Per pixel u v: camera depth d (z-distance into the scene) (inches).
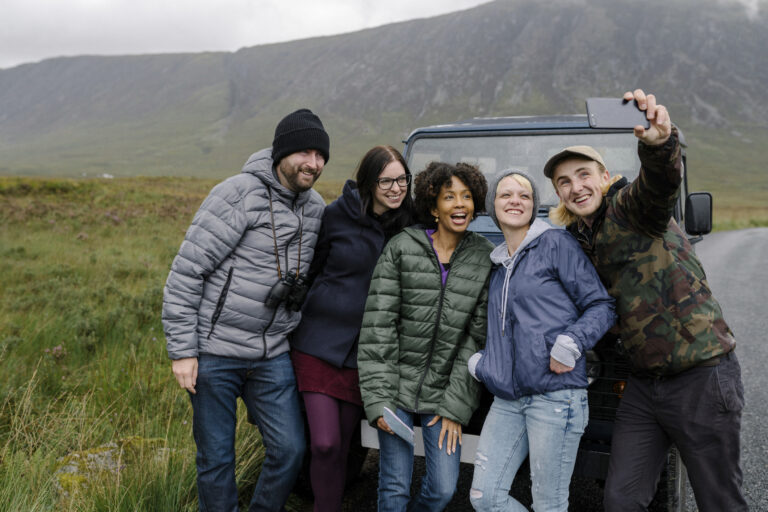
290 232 108.2
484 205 107.3
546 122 159.3
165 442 135.7
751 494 140.1
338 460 108.2
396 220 113.6
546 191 151.3
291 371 112.3
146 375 189.5
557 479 95.1
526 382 94.3
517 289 97.0
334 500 108.0
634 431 96.0
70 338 225.0
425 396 104.8
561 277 95.5
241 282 105.2
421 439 111.6
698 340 89.6
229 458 109.0
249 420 121.3
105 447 136.0
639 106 85.4
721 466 91.7
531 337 94.2
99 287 326.0
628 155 148.6
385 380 104.0
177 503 116.6
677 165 85.5
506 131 158.9
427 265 105.7
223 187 104.9
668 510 109.3
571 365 90.4
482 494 97.5
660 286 90.7
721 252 803.4
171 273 103.1
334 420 107.9
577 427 94.7
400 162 110.1
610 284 96.3
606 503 95.4
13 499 107.0
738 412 91.4
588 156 95.4
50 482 115.8
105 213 735.7
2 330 227.6
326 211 115.5
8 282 343.6
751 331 316.2
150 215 770.8
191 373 103.2
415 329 105.7
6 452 132.6
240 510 125.0
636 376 96.5
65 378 187.3
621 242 93.0
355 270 111.3
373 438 116.0
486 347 101.7
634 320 92.4
